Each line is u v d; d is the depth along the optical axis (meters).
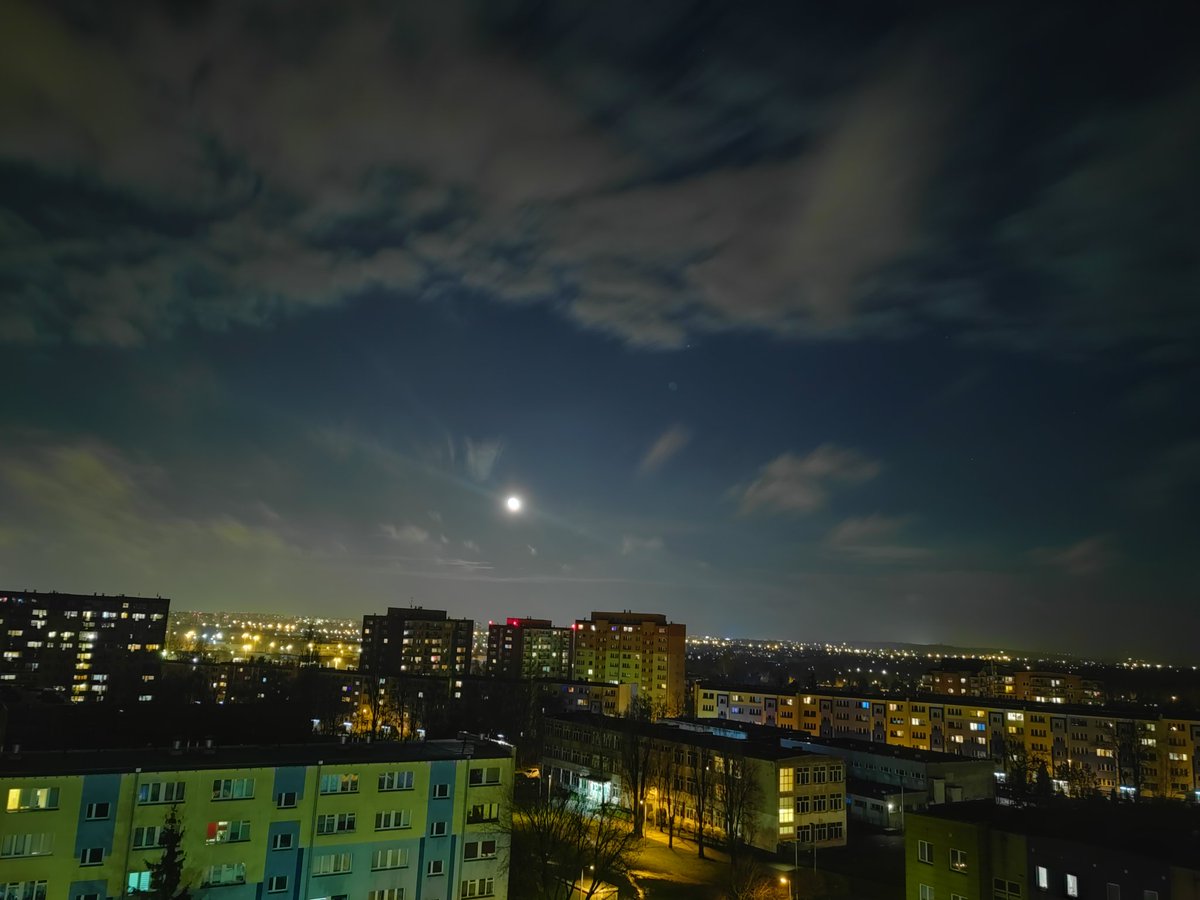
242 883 58.53
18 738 114.75
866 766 130.62
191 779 57.97
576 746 139.62
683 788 114.94
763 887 82.56
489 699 195.88
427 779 66.19
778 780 102.62
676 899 80.44
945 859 62.72
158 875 52.03
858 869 95.38
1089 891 54.25
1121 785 158.88
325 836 61.75
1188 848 54.12
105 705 141.12
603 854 79.38
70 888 53.25
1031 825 60.97
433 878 65.19
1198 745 154.75
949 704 188.38
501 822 68.38
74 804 54.28
